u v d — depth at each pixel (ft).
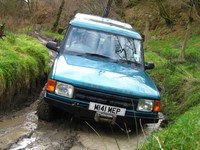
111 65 19.34
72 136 16.87
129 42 21.18
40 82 27.50
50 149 14.88
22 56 25.12
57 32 99.25
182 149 12.07
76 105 16.67
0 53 22.72
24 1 54.70
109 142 16.89
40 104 18.44
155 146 12.83
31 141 15.70
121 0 93.45
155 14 106.52
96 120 16.84
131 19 110.63
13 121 18.43
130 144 16.98
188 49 61.93
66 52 20.02
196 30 82.64
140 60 20.76
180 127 14.35
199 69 36.09
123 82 17.35
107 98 16.69
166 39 91.76
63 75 16.88
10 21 40.11
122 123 17.56
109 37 21.06
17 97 21.91
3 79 19.71
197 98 23.73
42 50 33.50
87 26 21.30
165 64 38.75
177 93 28.35
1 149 14.30
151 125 21.11
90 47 20.40
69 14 102.78
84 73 17.30
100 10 78.54
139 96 16.97
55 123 18.53
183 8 97.60
